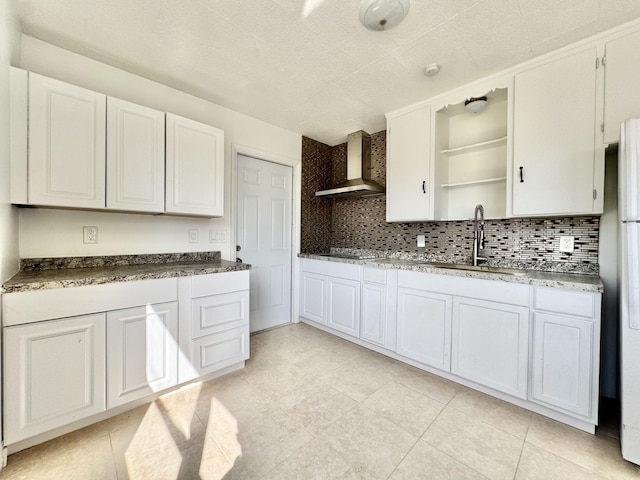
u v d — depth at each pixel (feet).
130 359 5.48
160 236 7.62
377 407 5.80
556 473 4.21
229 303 7.00
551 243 6.87
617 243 5.90
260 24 5.30
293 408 5.74
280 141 10.56
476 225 7.65
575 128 5.77
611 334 6.12
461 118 8.52
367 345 8.91
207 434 4.95
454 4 4.73
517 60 6.31
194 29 5.48
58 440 4.75
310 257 10.75
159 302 5.85
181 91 7.87
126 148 6.10
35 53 5.79
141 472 4.15
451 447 4.71
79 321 4.90
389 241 10.37
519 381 5.74
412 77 7.04
